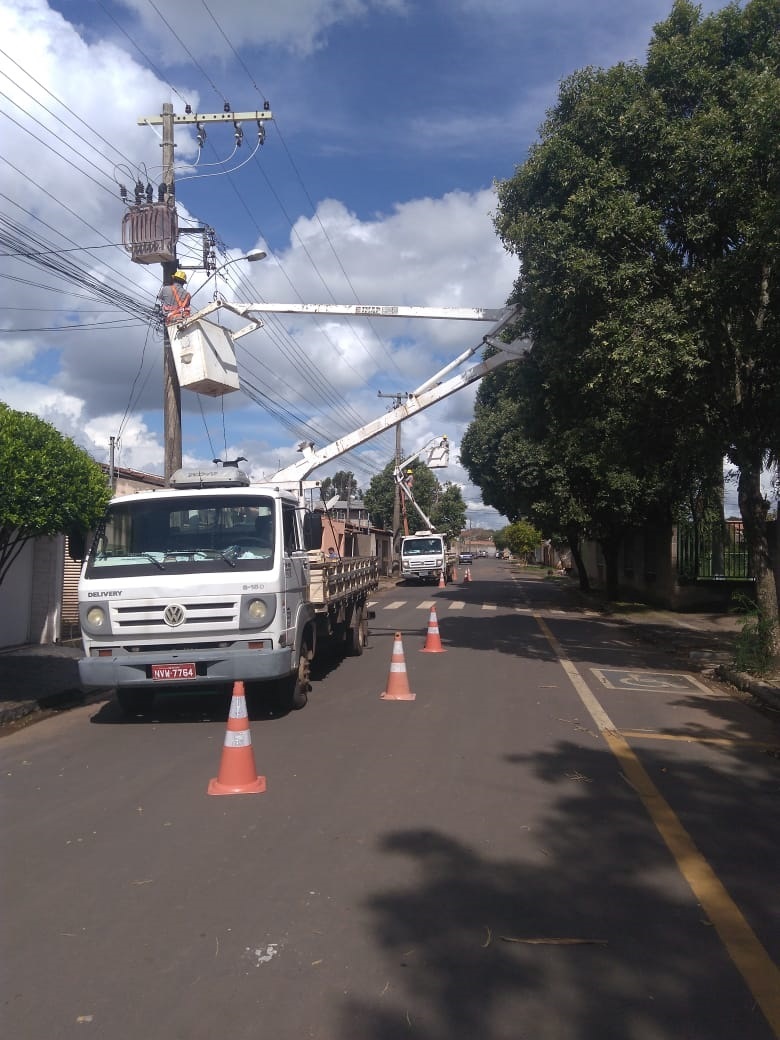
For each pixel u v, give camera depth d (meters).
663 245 11.48
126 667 8.84
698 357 11.08
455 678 12.34
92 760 7.85
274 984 3.86
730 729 9.20
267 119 16.11
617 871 5.16
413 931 4.36
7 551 10.35
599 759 7.77
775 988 3.85
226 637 8.89
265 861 5.28
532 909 4.62
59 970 4.00
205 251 15.98
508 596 32.97
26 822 6.09
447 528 76.62
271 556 9.18
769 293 11.11
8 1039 3.45
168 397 15.95
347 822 5.98
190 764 7.58
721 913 4.60
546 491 26.98
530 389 15.61
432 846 5.53
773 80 10.52
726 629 19.61
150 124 16.27
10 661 13.80
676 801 6.55
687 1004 3.71
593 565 43.25
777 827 5.99
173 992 3.80
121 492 19.66
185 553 9.29
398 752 7.91
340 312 16.20
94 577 9.12
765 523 12.64
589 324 11.95
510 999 3.73
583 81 12.35
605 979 3.91
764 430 12.21
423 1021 3.56
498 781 6.98
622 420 13.45
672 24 12.07
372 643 16.83
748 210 10.95
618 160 11.76
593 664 14.05
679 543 24.34
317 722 9.27
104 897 4.79
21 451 8.91
